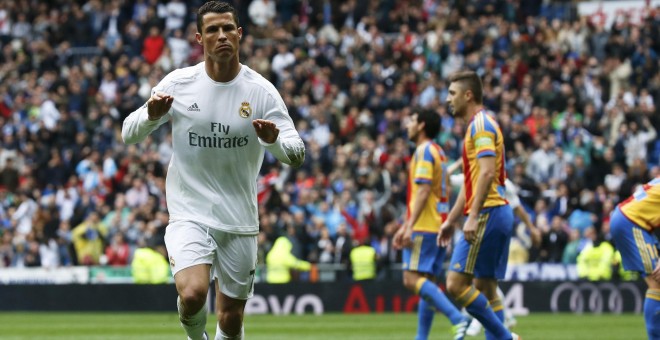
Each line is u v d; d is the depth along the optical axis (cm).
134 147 2689
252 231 832
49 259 2458
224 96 809
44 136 2881
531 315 2088
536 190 2402
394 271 2261
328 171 2603
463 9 3083
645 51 2867
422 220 1157
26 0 3425
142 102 2912
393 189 2411
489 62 2808
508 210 991
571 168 2442
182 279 795
